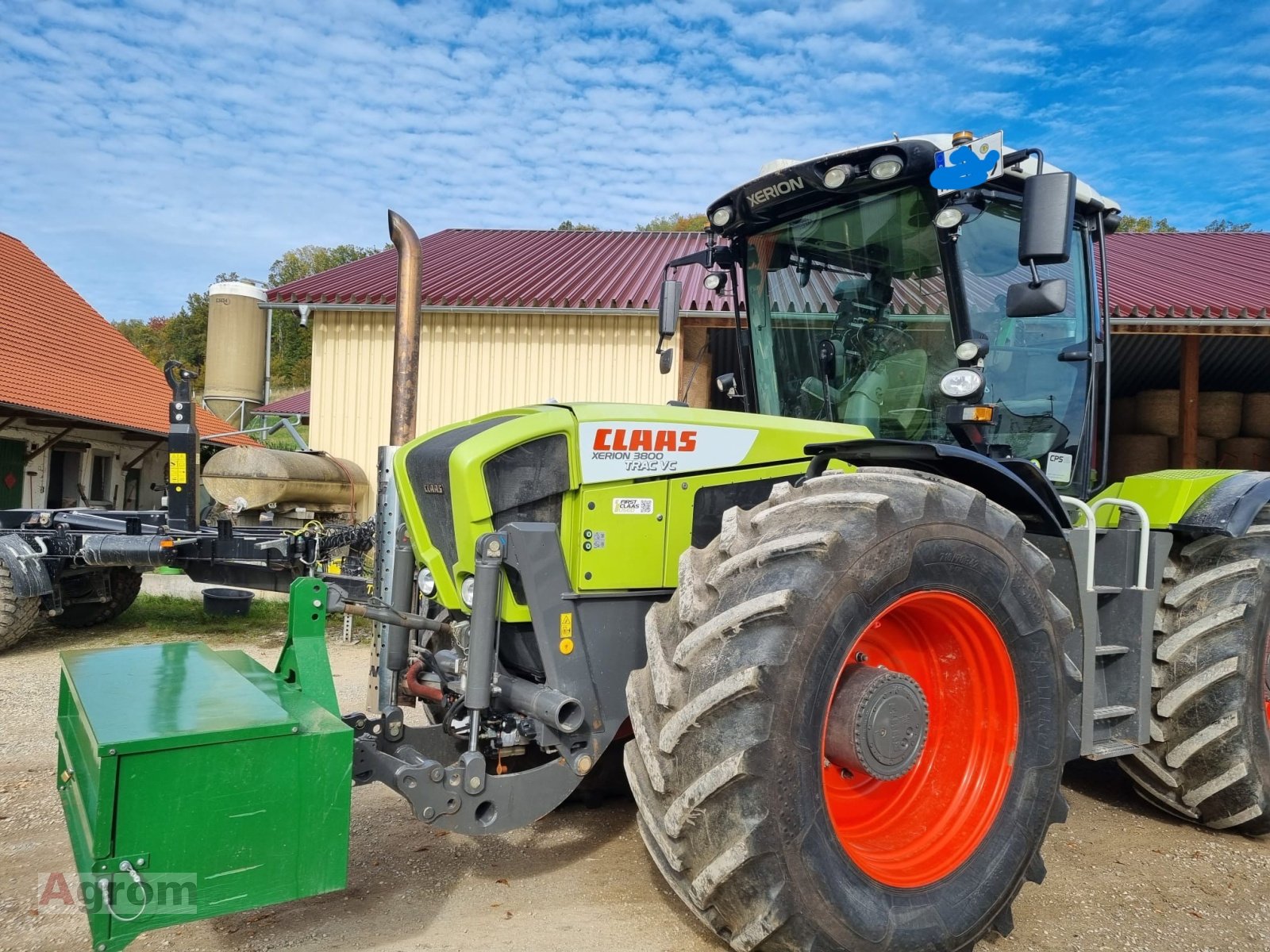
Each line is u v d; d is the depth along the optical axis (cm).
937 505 256
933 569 250
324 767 221
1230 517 351
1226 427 1258
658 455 293
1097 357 399
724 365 1320
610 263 1412
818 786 226
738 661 221
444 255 1484
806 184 357
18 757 437
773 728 217
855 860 239
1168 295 1079
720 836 218
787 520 248
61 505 1542
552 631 269
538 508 280
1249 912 299
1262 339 1250
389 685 331
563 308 1117
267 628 824
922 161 330
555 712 258
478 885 302
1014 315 304
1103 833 370
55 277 1950
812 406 399
